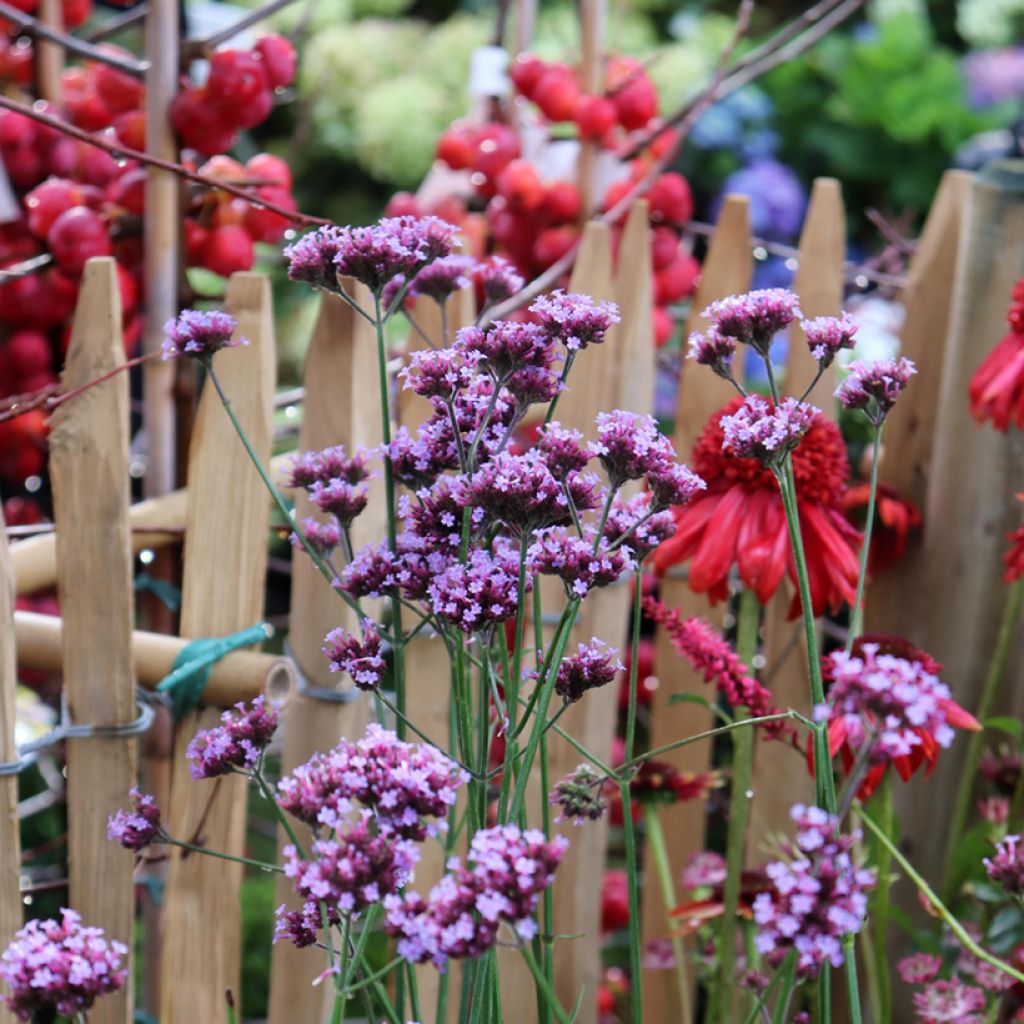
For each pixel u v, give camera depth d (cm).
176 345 103
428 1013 168
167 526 165
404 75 426
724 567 133
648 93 206
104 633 128
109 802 131
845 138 484
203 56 170
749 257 179
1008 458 177
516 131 220
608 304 94
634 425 91
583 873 175
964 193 182
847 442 218
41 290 183
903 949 184
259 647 141
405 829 83
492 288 118
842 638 219
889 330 219
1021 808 179
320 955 145
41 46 196
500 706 99
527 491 87
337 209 447
